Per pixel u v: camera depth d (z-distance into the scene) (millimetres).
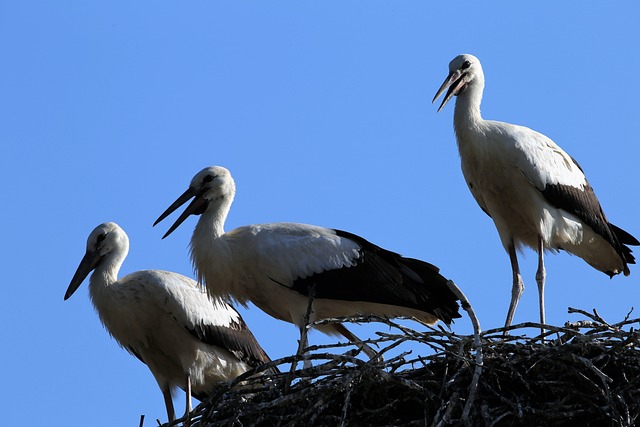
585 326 11844
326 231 14812
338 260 14492
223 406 11617
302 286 14492
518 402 11102
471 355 11531
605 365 11352
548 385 11242
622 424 10602
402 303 14352
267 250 14586
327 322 11938
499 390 11438
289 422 11367
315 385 11594
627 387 11039
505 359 11320
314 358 11438
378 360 11539
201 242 14977
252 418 11586
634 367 11336
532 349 11531
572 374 11250
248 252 14664
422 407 11609
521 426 11234
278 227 14859
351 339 14781
